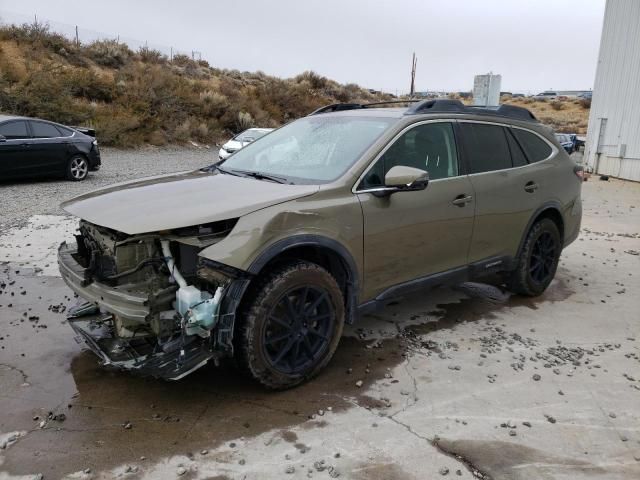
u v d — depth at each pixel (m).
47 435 3.09
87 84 24.53
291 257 3.68
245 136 17.91
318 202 3.62
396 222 4.02
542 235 5.54
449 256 4.55
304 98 36.88
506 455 3.01
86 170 13.71
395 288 4.19
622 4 15.72
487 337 4.61
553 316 5.16
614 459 3.01
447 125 4.61
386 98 48.41
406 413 3.40
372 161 3.98
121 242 3.27
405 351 4.29
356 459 2.94
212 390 3.62
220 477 2.78
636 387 3.82
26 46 26.84
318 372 3.79
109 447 2.99
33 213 9.10
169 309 3.24
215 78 36.25
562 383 3.84
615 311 5.33
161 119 25.81
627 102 15.72
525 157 5.32
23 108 20.78
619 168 16.17
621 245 8.13
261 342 3.40
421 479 2.80
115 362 3.30
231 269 3.21
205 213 3.28
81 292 3.51
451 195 4.41
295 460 2.92
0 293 5.30
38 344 4.23
